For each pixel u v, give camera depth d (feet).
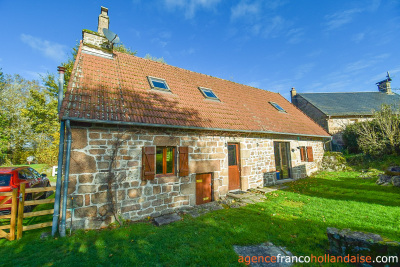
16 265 11.51
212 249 12.76
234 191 27.61
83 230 16.08
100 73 23.77
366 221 16.46
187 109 25.29
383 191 24.90
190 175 22.68
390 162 38.68
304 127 39.91
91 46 26.61
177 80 31.73
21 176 21.94
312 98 75.66
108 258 12.14
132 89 23.77
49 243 14.15
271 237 14.44
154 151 20.15
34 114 69.77
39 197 25.70
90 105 18.24
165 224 17.40
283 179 35.96
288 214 18.79
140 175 19.30
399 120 41.42
